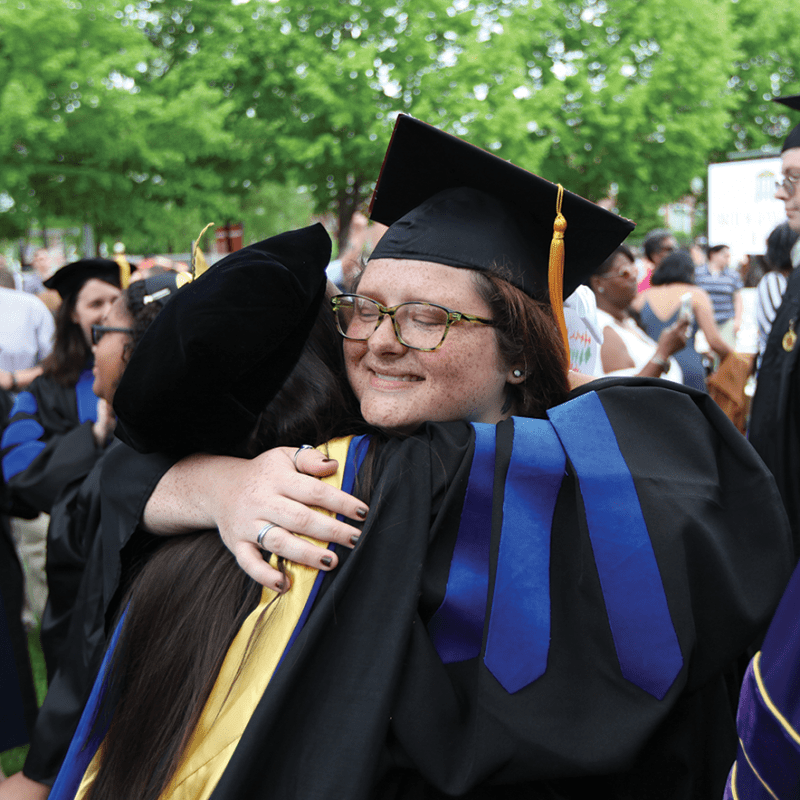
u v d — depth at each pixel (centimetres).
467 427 108
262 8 1500
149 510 116
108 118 1320
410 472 104
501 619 96
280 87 1542
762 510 108
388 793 97
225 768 90
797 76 2006
